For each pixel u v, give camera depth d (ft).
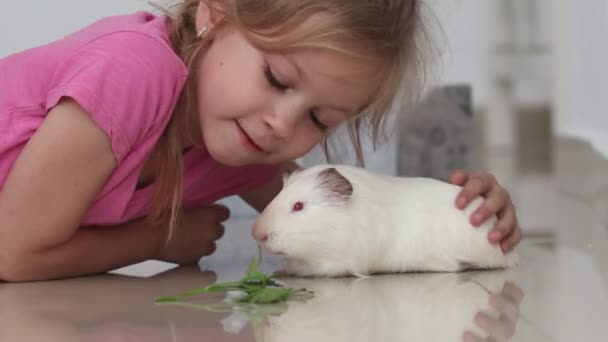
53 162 4.45
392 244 4.66
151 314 4.01
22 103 4.62
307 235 4.53
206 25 4.69
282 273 4.66
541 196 8.63
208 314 4.00
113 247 4.70
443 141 7.09
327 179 4.57
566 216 6.80
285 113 4.55
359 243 4.57
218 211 5.13
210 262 5.14
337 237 4.55
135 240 4.78
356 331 3.83
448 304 4.14
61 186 4.47
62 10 6.47
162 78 4.61
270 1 4.51
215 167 5.05
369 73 4.63
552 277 4.58
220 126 4.65
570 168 8.95
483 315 4.00
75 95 4.45
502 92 11.18
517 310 4.05
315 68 4.52
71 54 4.64
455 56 10.20
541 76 11.22
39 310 4.07
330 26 4.50
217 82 4.62
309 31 4.48
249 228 6.19
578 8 8.72
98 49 4.59
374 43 4.59
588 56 8.10
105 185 4.63
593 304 4.12
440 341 3.74
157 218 4.85
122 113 4.52
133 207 4.79
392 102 4.91
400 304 4.14
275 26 4.49
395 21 4.69
